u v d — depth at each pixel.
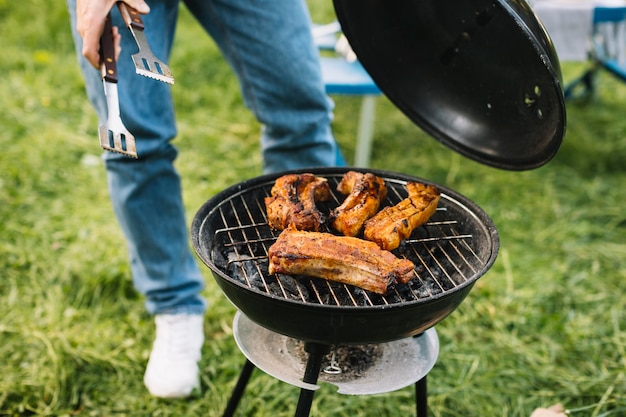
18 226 3.03
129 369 2.32
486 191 3.57
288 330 1.42
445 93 1.80
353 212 1.66
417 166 3.82
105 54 1.60
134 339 2.46
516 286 2.84
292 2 2.03
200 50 4.93
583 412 2.19
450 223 1.75
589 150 4.03
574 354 2.47
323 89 2.15
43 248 2.90
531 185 3.67
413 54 1.78
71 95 4.33
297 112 2.12
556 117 1.49
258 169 3.70
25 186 3.34
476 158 1.80
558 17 3.13
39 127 3.90
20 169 3.46
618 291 2.82
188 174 3.58
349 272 1.46
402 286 1.57
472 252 1.65
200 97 4.41
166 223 2.12
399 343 1.78
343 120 4.30
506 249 3.10
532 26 1.38
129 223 2.09
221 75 4.68
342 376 1.66
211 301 2.65
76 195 3.34
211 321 2.57
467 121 1.80
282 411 2.18
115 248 2.93
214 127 4.10
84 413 2.16
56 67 4.63
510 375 2.35
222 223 1.71
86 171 3.55
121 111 1.86
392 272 1.46
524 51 1.50
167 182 2.07
